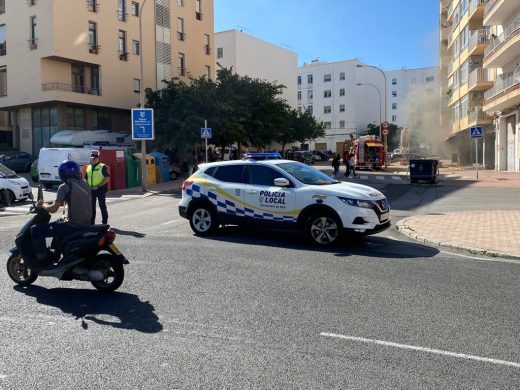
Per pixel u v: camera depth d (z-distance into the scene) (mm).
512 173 31047
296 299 5949
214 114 32969
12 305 5867
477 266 7746
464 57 41969
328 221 9352
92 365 4172
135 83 41781
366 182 26578
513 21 30891
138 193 22281
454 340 4656
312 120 67688
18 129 40656
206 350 4461
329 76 91562
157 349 4500
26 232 6504
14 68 37906
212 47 50656
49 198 20016
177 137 32156
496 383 3805
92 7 38094
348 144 43312
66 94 36344
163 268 7590
